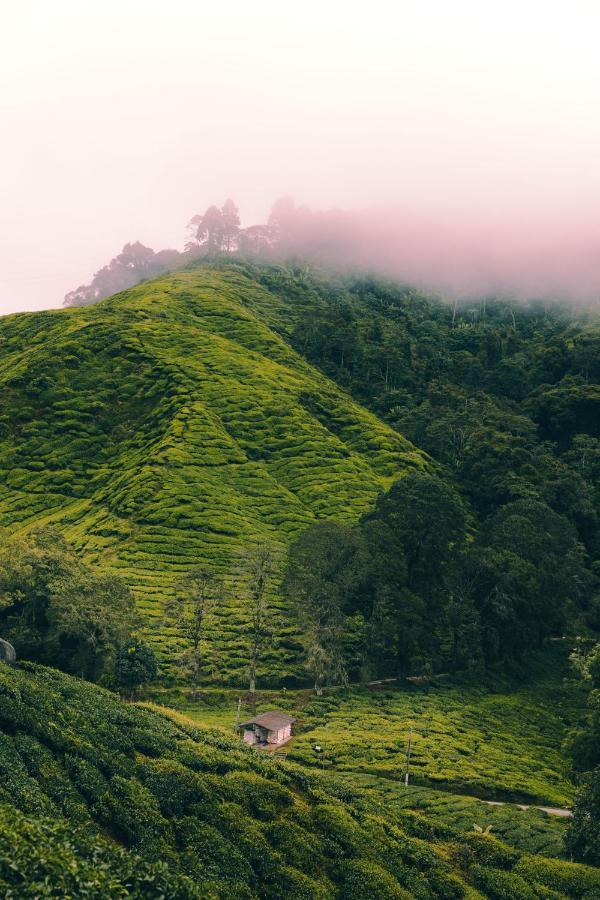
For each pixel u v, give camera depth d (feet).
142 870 123.13
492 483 586.86
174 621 349.00
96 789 145.28
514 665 375.25
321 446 595.47
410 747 263.70
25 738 150.41
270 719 269.23
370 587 345.31
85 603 288.30
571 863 181.88
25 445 591.78
